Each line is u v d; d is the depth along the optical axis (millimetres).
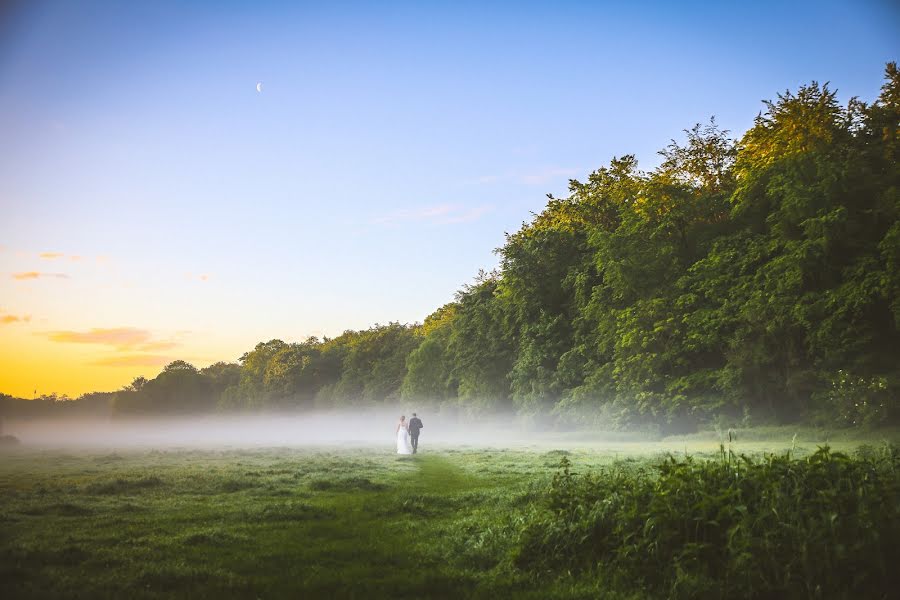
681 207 47375
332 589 6684
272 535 9594
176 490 15531
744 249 41844
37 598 6211
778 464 7508
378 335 128250
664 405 40844
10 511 11867
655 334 43500
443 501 12945
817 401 34000
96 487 15742
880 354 33906
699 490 7246
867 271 33750
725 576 6207
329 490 15672
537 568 7324
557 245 59031
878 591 5777
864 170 36750
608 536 7430
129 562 7742
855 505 6508
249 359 176000
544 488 12297
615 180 59500
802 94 39531
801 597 5762
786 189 36562
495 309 65750
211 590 6566
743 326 38969
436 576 7141
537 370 55594
